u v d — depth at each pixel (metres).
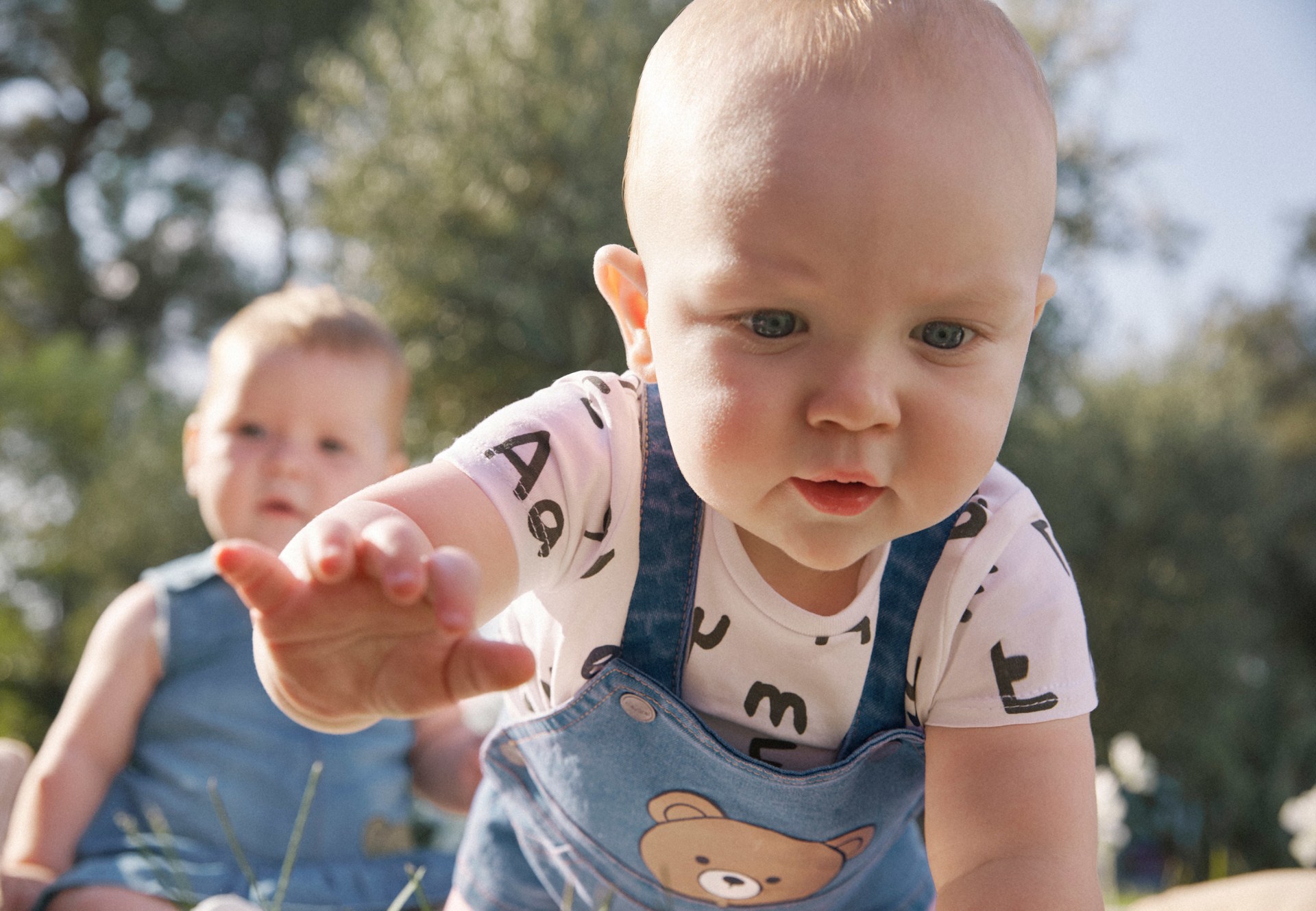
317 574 0.83
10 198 19.44
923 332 1.04
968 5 1.13
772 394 1.03
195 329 19.84
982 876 1.25
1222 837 6.94
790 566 1.32
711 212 1.05
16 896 2.00
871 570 1.32
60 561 12.12
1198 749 9.95
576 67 10.35
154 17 18.92
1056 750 1.27
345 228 10.57
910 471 1.04
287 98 19.00
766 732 1.37
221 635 2.29
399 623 0.85
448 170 10.26
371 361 2.62
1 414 12.62
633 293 1.34
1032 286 1.09
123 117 19.92
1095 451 11.27
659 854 1.49
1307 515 13.82
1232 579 11.48
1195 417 11.71
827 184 1.01
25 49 19.44
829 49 1.06
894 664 1.33
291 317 2.61
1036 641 1.29
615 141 10.16
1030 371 10.78
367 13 18.83
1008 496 1.37
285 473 2.44
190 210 19.73
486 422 1.29
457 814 2.39
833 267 1.00
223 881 2.06
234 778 2.19
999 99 1.07
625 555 1.33
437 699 0.85
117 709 2.23
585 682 1.37
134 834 1.86
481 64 10.43
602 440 1.32
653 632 1.35
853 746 1.37
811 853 1.46
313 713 0.89
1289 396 18.97
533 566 1.24
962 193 1.02
